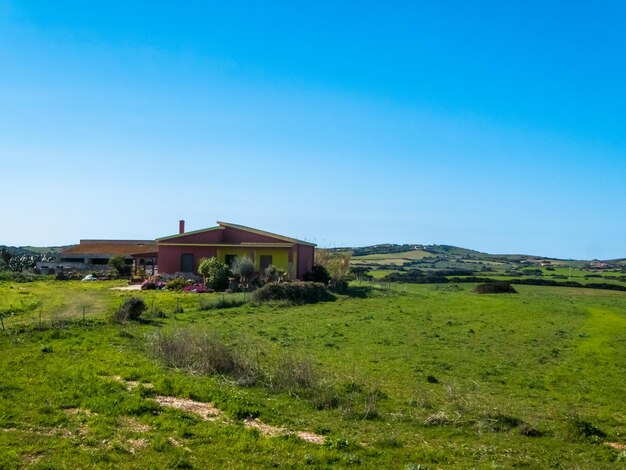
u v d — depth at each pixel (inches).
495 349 1032.8
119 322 1117.7
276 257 2097.7
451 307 1699.1
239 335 1053.2
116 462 421.1
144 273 2327.8
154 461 424.8
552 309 1749.5
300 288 1669.5
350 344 1019.3
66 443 447.5
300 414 584.1
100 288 1951.3
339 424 562.6
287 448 471.8
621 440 558.6
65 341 885.8
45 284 2106.3
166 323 1171.9
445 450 507.8
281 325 1206.9
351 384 707.4
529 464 484.7
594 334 1259.8
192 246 2135.8
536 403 689.0
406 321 1343.5
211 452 452.1
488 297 2133.4
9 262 2864.2
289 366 704.4
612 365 922.7
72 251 2935.5
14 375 642.8
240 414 556.1
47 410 522.6
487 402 669.9
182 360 750.5
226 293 1760.6
